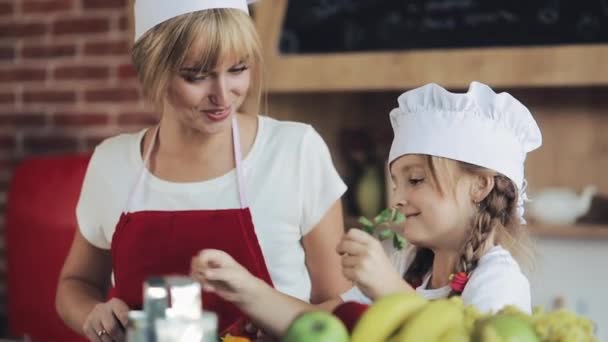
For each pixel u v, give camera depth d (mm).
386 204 2961
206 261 1209
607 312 2891
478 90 1569
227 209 1788
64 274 1961
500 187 1554
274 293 1203
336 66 2861
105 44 3193
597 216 2812
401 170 1593
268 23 2979
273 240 1810
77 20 3227
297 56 2930
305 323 983
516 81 2680
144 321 934
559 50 2654
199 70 1613
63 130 3268
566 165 2973
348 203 3025
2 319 3342
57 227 2834
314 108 3203
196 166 1836
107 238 1902
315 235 1841
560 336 994
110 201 1868
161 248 1766
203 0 1596
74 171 2865
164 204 1828
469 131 1537
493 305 1405
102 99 3213
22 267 2889
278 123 1880
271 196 1810
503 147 1554
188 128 1807
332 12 2994
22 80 3311
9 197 2939
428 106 1573
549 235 2871
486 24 2809
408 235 1568
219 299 1697
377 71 2812
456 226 1542
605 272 2887
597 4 2709
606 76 2602
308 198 1832
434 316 1003
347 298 1617
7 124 3334
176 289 934
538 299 2959
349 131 3041
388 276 1197
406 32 2891
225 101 1640
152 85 1664
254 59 1681
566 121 2967
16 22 3311
